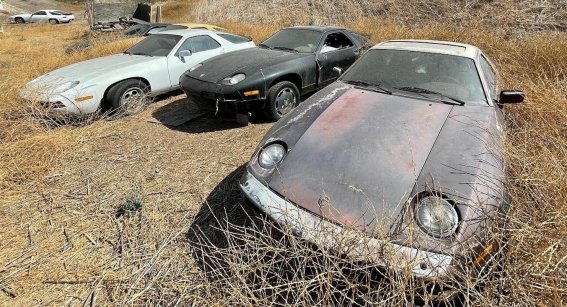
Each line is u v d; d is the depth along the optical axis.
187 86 4.50
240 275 1.88
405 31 8.95
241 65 4.59
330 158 2.17
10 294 2.08
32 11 32.69
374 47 3.50
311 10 13.69
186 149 4.04
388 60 3.23
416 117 2.49
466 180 1.96
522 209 2.01
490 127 2.42
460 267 1.62
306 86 4.98
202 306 1.96
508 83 4.44
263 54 4.99
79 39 13.91
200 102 4.49
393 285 1.57
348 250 1.71
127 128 4.66
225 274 2.12
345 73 3.40
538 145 2.71
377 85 3.03
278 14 14.03
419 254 1.65
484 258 1.70
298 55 4.96
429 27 9.20
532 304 1.61
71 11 36.22
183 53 5.68
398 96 2.81
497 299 1.65
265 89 4.43
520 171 2.26
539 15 9.53
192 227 2.65
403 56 3.21
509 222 1.86
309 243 1.82
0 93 4.48
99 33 11.93
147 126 4.74
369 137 2.29
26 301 2.04
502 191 1.99
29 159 3.61
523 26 9.28
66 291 2.11
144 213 2.85
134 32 10.78
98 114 4.87
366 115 2.54
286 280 1.83
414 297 1.60
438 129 2.36
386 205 1.87
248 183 2.27
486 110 2.63
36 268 2.28
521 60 5.48
